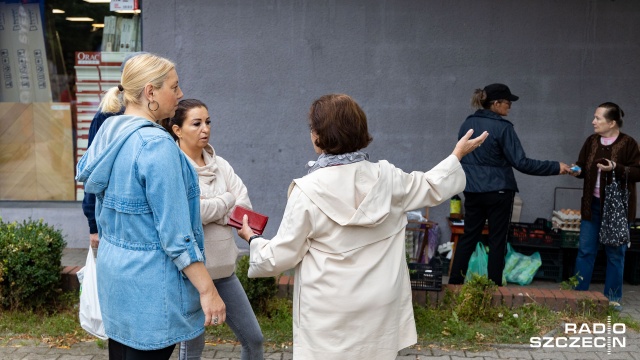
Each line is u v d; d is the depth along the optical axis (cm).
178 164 259
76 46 743
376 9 705
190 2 711
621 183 558
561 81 702
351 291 269
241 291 357
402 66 710
